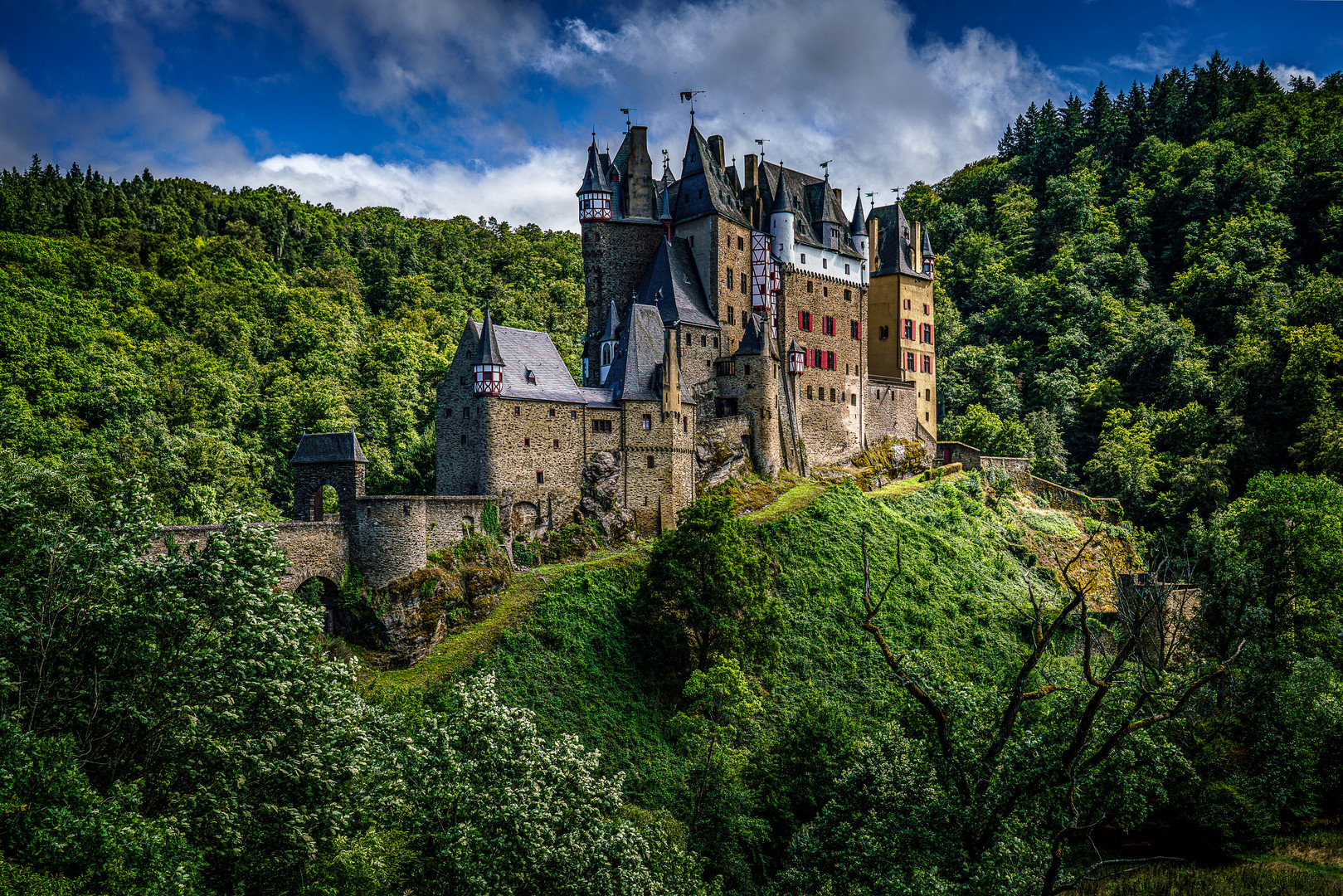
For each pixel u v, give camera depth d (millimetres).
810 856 32250
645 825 42906
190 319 138375
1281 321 132250
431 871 29922
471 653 60469
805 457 95688
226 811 27578
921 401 114812
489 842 29234
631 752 58531
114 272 137875
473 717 31266
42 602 27984
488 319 71438
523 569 70188
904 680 30328
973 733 30000
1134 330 148125
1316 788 54594
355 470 62188
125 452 89188
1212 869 48312
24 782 24359
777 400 92250
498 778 30438
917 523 89438
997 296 172125
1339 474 98562
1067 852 28344
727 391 91438
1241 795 49250
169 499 86188
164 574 28234
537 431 73250
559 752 33250
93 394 97125
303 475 63500
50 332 104000
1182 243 172625
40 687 27453
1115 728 29469
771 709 64500
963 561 85812
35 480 33406
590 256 93000
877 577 78875
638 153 95250
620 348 81875
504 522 70250
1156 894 45562
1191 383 130875
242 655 28031
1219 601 56312
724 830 49438
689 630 66875
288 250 188000
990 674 72375
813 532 80938
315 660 30719
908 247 116375
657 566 66875
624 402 78688
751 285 96125
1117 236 177125
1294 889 46000
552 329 180125
